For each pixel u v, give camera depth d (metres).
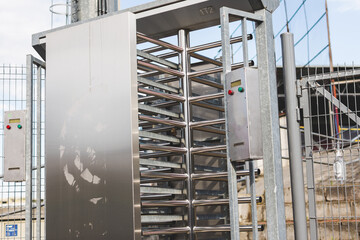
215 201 4.84
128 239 4.46
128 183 4.51
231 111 4.09
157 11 5.01
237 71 4.07
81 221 4.73
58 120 4.99
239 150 4.00
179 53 5.34
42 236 7.45
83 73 4.91
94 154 4.74
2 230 7.48
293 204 4.47
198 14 5.01
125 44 4.70
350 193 7.90
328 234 7.84
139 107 4.76
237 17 4.62
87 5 6.07
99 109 4.77
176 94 5.25
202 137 5.56
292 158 4.49
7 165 5.70
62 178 4.89
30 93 5.67
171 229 4.84
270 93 4.37
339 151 4.93
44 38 5.62
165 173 4.84
